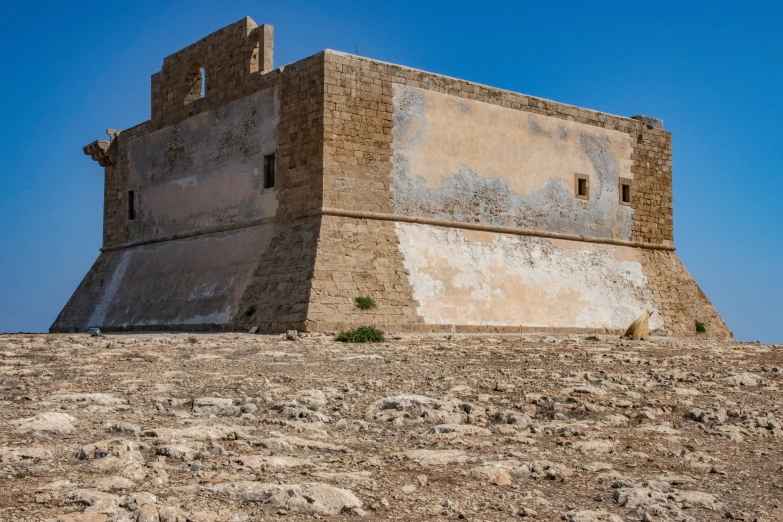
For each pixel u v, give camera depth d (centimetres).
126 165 4084
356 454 951
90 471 815
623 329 3603
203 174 3538
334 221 2933
